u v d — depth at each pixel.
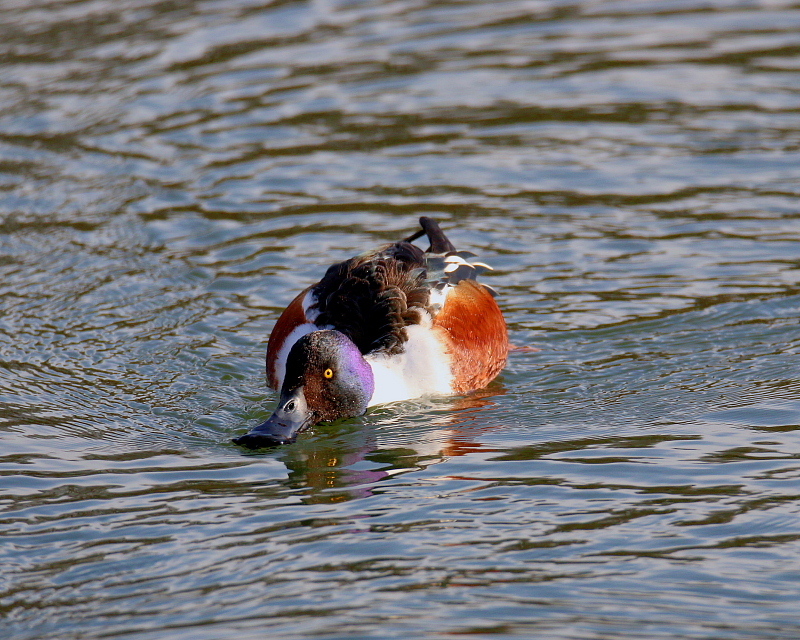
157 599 7.42
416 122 18.50
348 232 15.14
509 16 23.34
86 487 9.26
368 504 8.83
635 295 13.41
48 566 7.91
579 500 8.74
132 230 15.34
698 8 23.48
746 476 9.09
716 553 7.83
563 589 7.40
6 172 17.08
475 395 11.40
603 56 20.98
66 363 11.95
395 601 7.28
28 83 20.11
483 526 8.34
